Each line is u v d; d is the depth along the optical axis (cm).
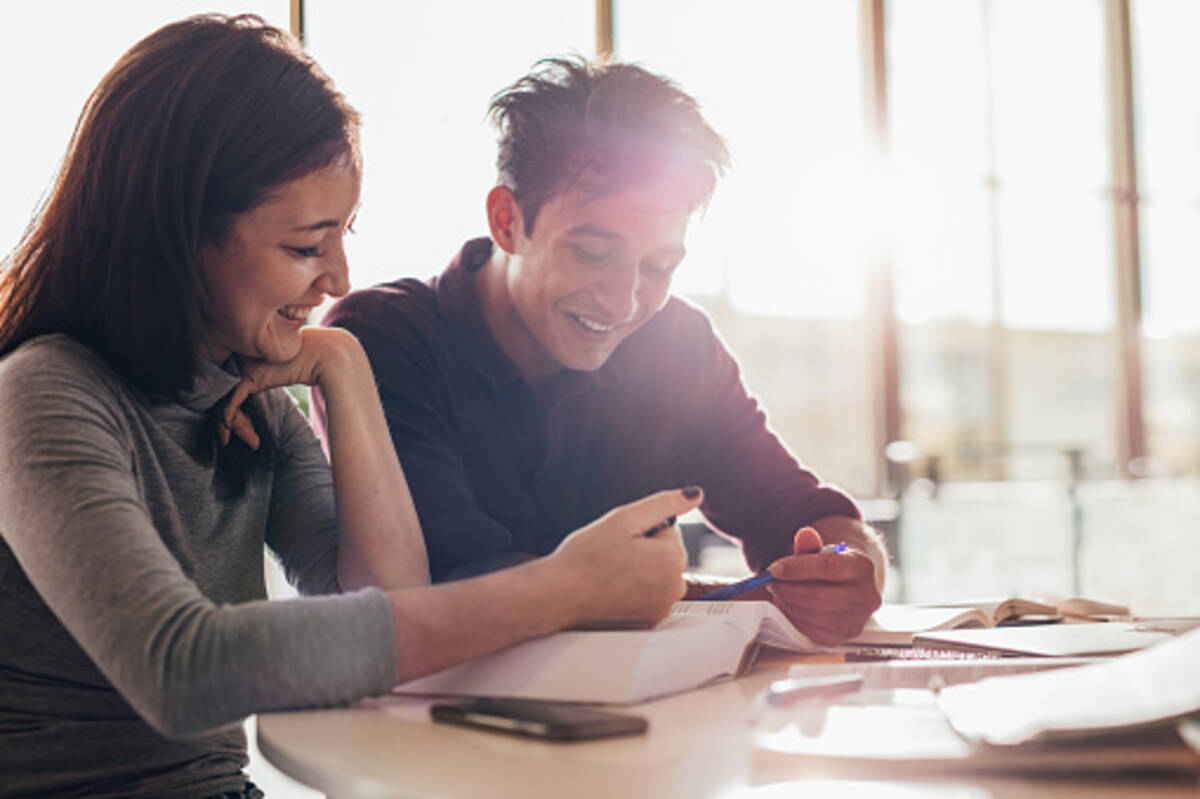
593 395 148
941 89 475
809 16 444
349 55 315
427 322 140
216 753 100
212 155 90
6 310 94
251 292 94
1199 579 471
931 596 427
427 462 129
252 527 108
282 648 69
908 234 465
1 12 264
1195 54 541
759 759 53
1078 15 514
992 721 54
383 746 62
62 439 79
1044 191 502
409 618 73
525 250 132
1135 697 51
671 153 125
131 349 91
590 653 76
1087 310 511
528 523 142
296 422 119
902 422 459
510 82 135
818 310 447
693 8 412
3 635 87
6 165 263
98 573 72
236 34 93
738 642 86
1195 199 540
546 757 59
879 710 63
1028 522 457
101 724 90
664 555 81
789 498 156
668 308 159
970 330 478
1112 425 514
